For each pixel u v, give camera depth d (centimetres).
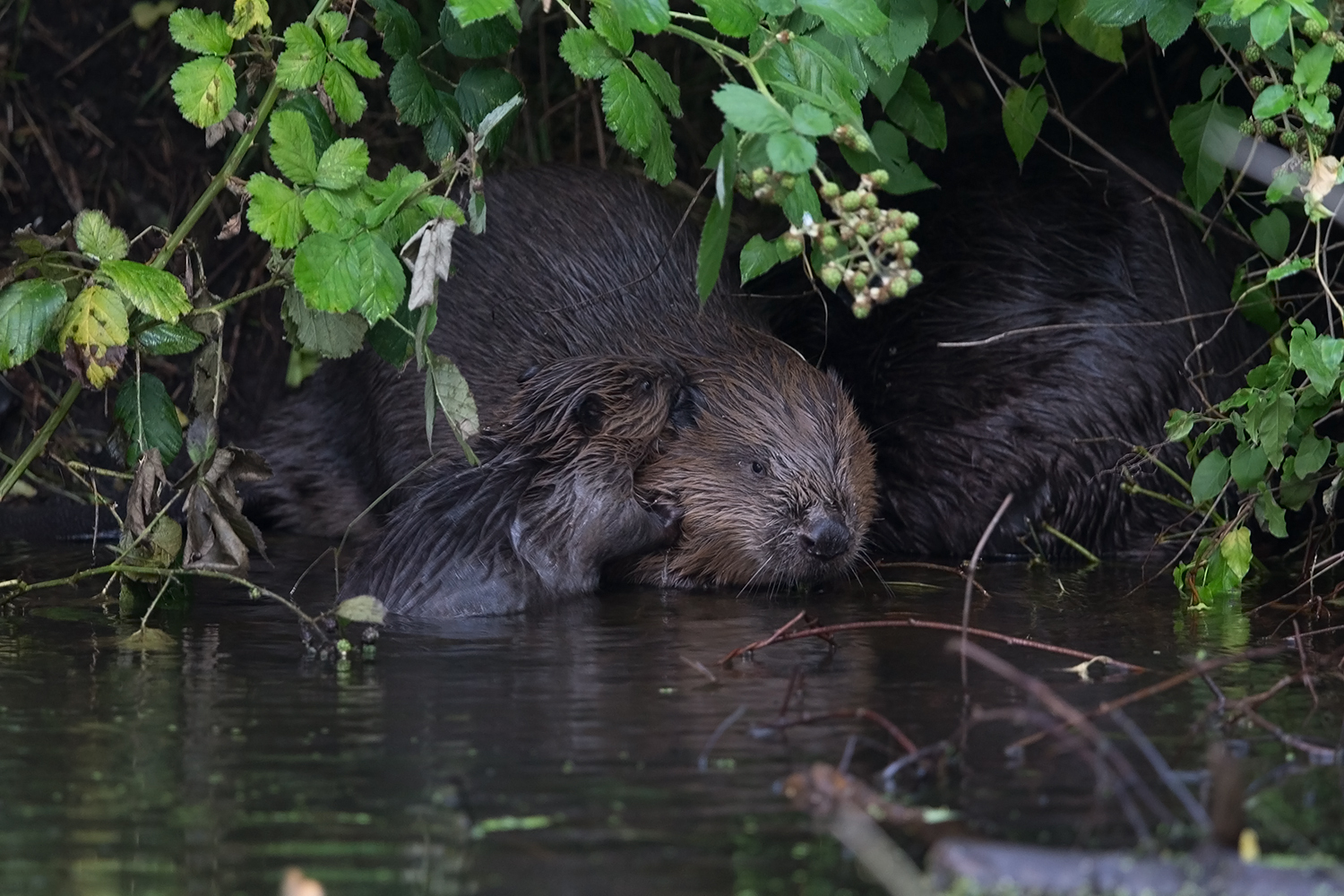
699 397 1068
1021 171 1241
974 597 968
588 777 548
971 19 1384
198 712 647
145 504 858
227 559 860
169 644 798
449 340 1153
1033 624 862
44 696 677
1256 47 845
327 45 820
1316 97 809
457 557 947
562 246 1168
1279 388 868
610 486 1019
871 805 510
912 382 1197
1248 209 1219
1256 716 623
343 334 851
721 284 1179
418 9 1237
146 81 1500
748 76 1366
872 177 687
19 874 459
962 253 1223
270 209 786
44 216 1462
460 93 883
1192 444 1148
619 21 768
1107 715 632
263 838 488
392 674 726
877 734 606
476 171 809
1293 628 836
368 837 488
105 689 691
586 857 468
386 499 1159
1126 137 1279
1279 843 482
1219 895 434
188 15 805
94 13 1513
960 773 551
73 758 576
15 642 801
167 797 528
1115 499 1157
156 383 876
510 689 690
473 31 862
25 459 880
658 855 470
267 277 1427
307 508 1279
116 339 797
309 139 796
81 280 823
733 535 1041
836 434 1065
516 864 463
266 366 1418
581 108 1430
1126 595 966
